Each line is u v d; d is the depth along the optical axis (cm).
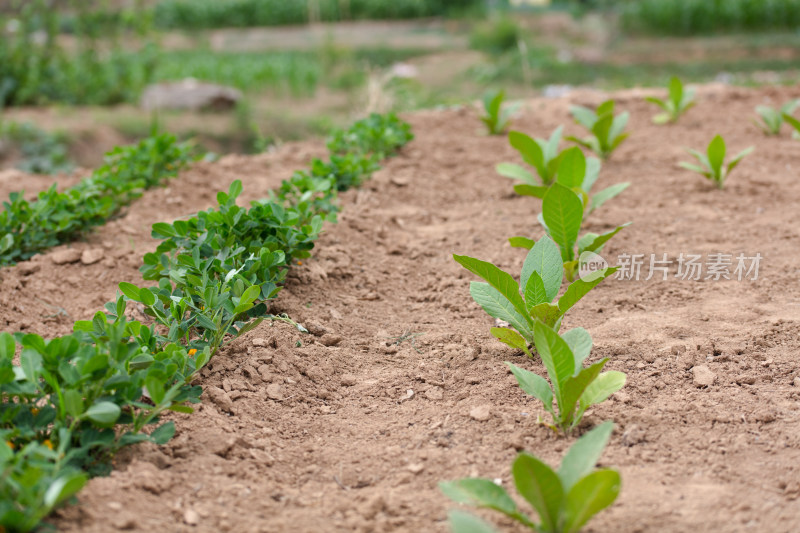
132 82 1188
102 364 224
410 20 2295
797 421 263
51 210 432
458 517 183
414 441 264
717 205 483
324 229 439
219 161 609
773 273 384
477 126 693
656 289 376
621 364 306
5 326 353
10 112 1053
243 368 304
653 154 591
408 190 537
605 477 184
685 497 225
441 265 419
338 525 220
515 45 1672
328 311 359
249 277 321
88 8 1192
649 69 1419
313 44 1861
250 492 235
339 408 290
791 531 208
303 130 1027
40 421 226
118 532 204
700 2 1689
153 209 499
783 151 579
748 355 309
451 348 327
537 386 259
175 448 250
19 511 185
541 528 202
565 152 403
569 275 371
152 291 309
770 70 1324
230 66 1405
